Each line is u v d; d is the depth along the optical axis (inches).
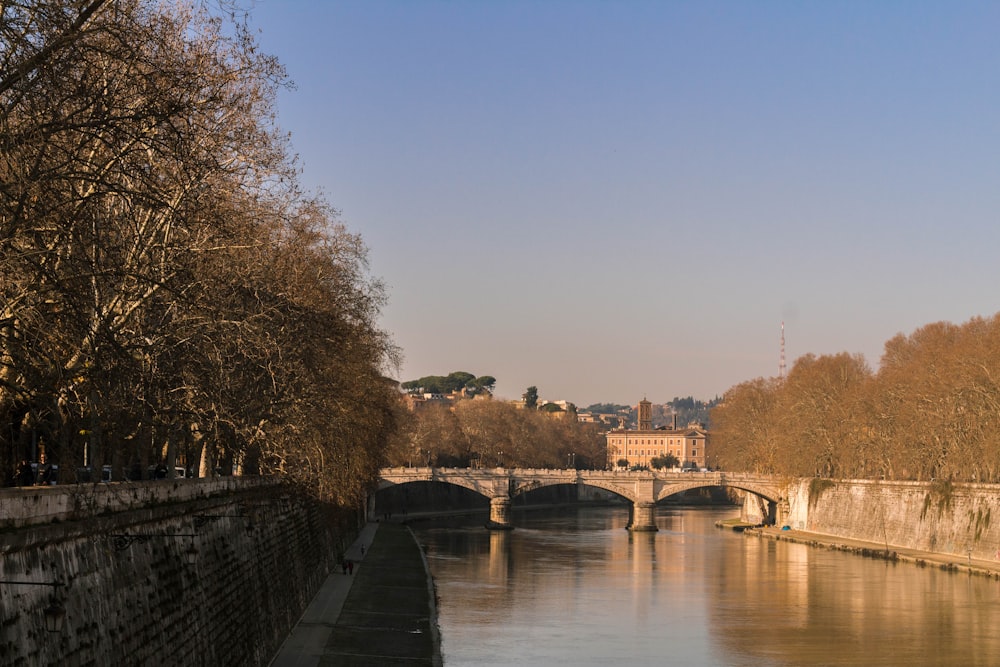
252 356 2682.1
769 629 4685.0
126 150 1530.5
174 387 2295.8
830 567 6973.4
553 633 4505.4
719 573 6624.0
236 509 2758.4
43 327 1530.5
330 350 3390.7
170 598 1982.0
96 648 1565.0
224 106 1915.6
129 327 2134.6
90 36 1477.6
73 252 1567.4
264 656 3031.5
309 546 4611.2
